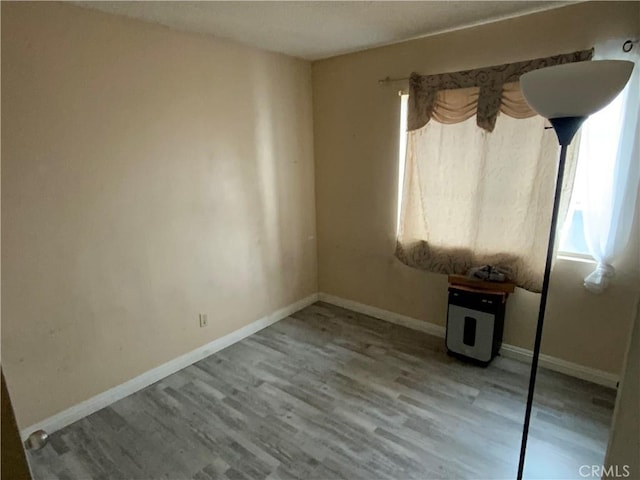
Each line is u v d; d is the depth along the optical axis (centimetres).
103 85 220
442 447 202
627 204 219
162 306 267
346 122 342
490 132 260
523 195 256
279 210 344
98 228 228
